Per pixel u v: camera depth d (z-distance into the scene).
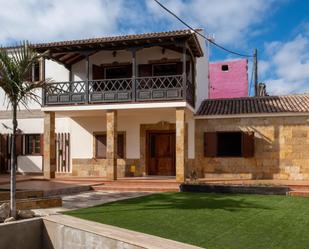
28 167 19.16
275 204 9.80
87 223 7.15
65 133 19.08
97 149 18.59
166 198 11.14
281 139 16.41
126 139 18.16
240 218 7.85
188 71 17.08
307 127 16.12
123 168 18.03
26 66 8.30
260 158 16.61
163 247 5.36
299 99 17.91
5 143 19.64
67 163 18.92
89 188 13.92
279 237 6.27
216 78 28.27
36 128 19.20
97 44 15.45
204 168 17.27
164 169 17.92
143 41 15.04
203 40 20.53
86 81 16.09
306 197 11.27
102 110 16.08
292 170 16.22
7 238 7.01
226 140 17.33
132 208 9.25
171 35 14.47
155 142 18.09
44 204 9.52
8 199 10.45
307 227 7.02
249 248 5.62
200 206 9.49
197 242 5.93
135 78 15.48
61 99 16.39
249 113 16.70
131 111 16.55
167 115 17.67
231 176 16.89
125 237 5.98
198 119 17.48
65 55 17.45
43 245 7.58
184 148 14.66
